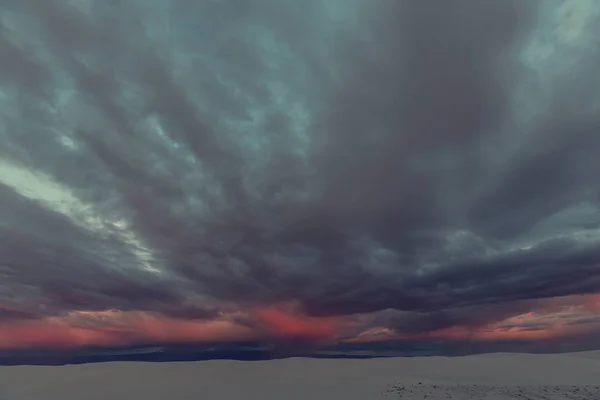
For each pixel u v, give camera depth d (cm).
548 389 2059
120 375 2594
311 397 2003
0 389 2275
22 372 2702
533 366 2767
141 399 2062
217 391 2192
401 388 2148
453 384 2223
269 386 2289
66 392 2194
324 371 2747
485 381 2331
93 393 2183
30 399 2102
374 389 2134
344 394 2041
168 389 2248
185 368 2833
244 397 2052
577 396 1902
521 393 1975
